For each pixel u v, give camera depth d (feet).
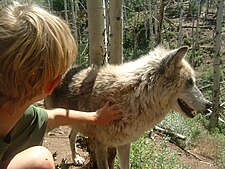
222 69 34.06
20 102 1.65
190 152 10.23
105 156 5.50
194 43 35.86
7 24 1.52
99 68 5.57
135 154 6.51
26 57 1.52
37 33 1.53
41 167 1.45
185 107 5.45
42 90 1.66
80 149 7.29
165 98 5.21
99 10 5.85
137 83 5.08
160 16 12.91
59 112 3.41
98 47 5.97
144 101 5.09
